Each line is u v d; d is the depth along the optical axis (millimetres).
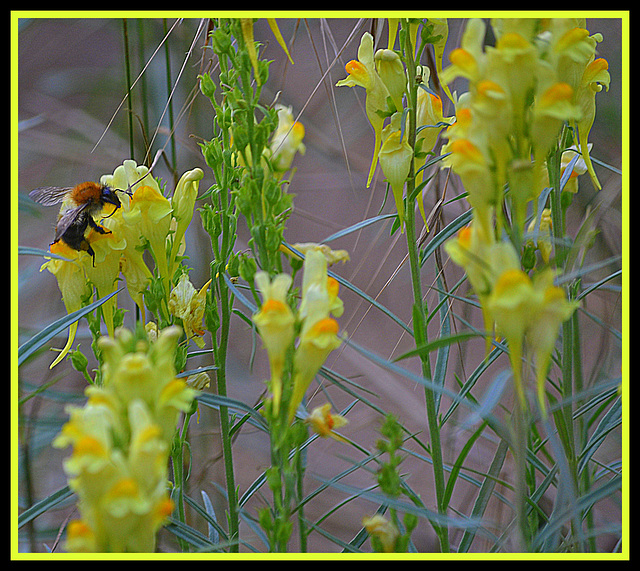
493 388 575
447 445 678
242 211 603
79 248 625
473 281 581
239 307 693
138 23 697
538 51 585
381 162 625
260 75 607
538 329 577
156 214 625
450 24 753
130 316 743
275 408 587
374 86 630
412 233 626
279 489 592
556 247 623
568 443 622
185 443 655
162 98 708
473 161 577
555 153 621
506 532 636
